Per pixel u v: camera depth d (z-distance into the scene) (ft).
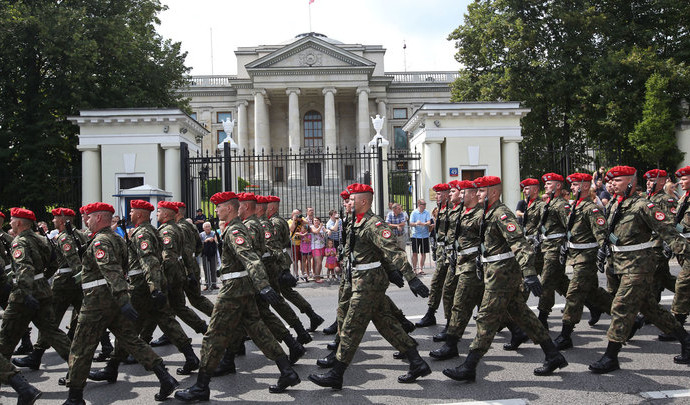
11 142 79.00
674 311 23.66
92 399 18.98
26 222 22.26
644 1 92.68
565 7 91.50
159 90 93.35
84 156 67.10
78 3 80.94
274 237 26.61
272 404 17.74
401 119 182.91
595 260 22.88
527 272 17.98
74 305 25.13
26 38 75.51
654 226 19.44
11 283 25.61
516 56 88.12
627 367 20.06
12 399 19.66
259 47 184.34
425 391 18.40
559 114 94.58
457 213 25.77
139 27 89.10
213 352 18.20
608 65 85.10
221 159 60.39
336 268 45.60
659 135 74.69
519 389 18.19
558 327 27.04
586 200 23.39
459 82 104.32
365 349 24.22
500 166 70.74
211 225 43.70
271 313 22.47
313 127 181.37
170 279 24.07
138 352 18.43
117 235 19.56
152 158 66.85
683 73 80.89
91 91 80.23
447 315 24.88
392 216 46.29
